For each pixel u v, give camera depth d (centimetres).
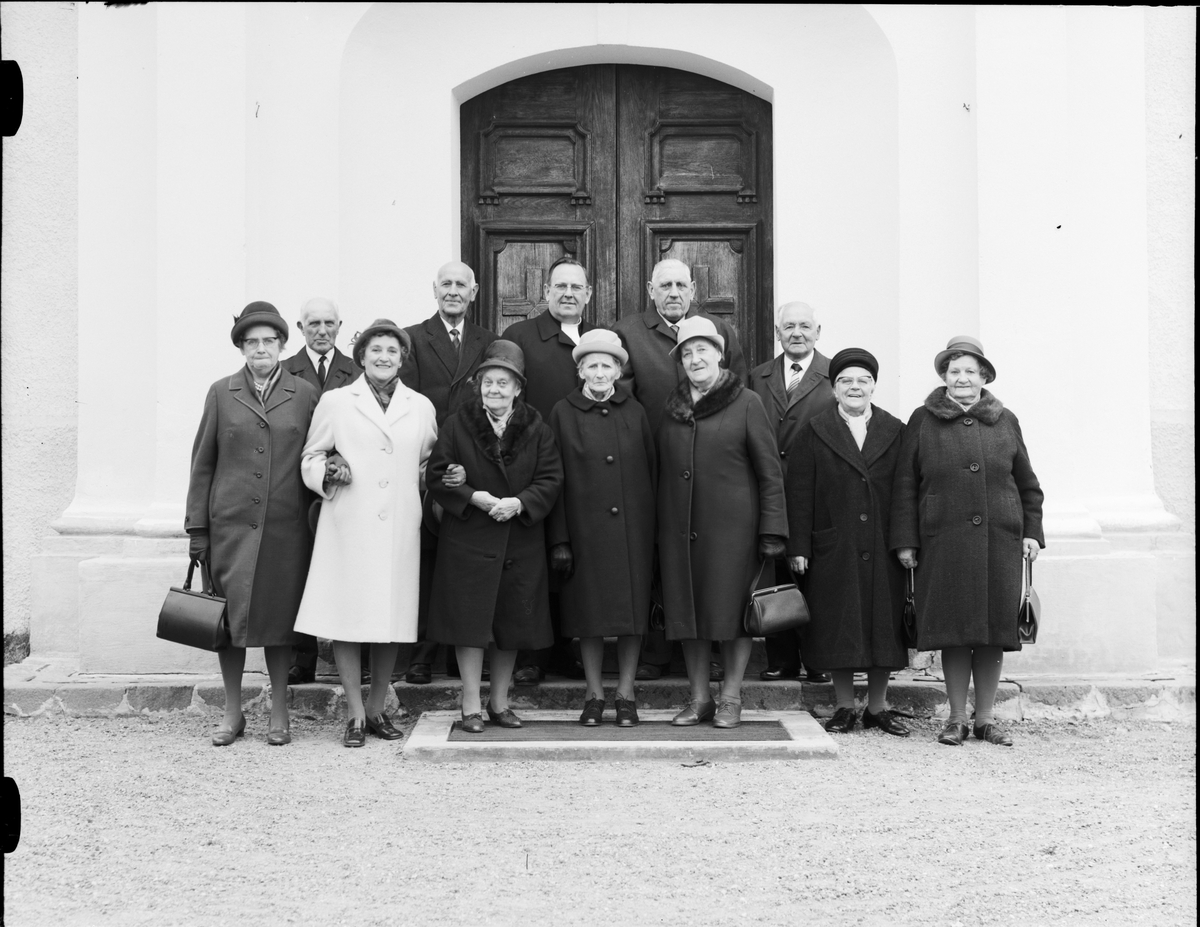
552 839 424
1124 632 681
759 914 352
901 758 549
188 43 720
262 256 748
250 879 383
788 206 798
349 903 361
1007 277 715
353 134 786
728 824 443
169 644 681
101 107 734
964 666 590
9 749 565
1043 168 717
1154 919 349
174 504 706
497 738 554
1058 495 704
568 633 574
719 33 802
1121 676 675
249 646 555
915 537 587
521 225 823
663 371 639
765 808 464
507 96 828
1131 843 422
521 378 571
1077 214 735
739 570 572
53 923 346
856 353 605
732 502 575
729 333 646
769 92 809
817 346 789
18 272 780
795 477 603
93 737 593
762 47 802
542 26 802
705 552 573
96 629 682
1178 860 403
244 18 723
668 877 385
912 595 591
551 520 579
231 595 559
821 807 466
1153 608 681
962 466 580
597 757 539
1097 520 714
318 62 768
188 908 358
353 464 562
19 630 773
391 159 796
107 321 730
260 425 566
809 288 793
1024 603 573
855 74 789
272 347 572
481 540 561
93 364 730
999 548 576
